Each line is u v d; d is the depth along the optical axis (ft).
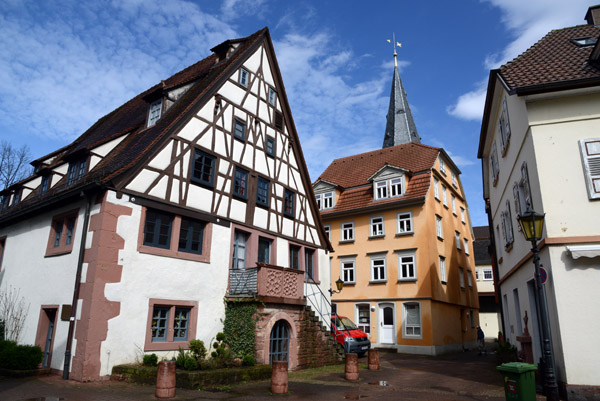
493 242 69.31
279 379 30.91
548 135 33.09
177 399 27.17
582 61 35.63
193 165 43.73
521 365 22.57
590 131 32.35
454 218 96.12
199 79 54.60
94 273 34.17
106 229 35.40
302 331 46.65
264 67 56.65
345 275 86.17
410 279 77.05
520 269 42.27
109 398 26.84
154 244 39.19
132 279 36.47
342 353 52.85
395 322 77.10
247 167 50.85
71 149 64.49
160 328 38.63
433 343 71.97
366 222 86.12
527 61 38.52
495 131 52.90
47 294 39.29
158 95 49.62
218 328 43.06
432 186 84.48
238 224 48.03
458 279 90.58
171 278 39.63
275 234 53.52
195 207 43.24
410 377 41.55
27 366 35.19
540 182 32.30
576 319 29.32
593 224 30.60
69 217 40.50
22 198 57.47
